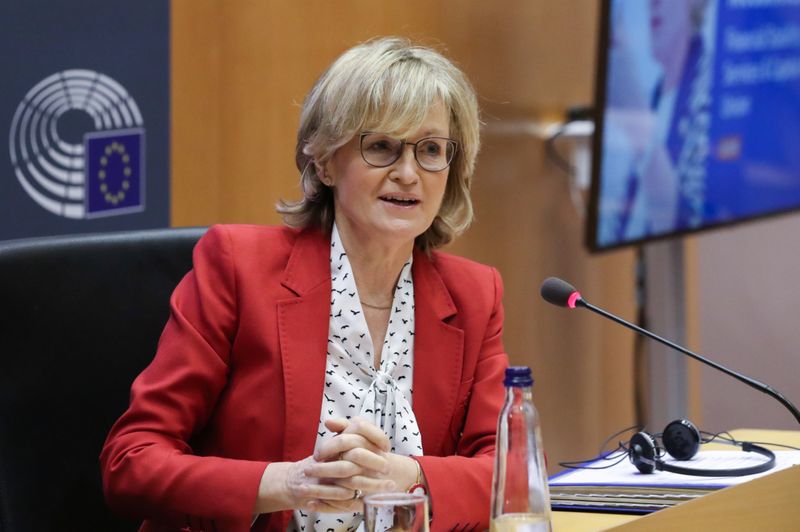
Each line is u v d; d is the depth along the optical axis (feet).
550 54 50.39
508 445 16.16
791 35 54.13
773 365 67.97
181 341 20.88
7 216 29.14
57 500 20.80
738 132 51.88
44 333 21.02
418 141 21.22
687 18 48.26
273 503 18.74
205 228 23.36
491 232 47.37
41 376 20.88
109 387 21.67
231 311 21.13
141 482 19.30
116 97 31.81
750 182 52.95
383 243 21.54
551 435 50.96
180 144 33.99
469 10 45.83
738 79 51.44
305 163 22.30
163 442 19.98
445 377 22.06
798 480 19.95
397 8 42.32
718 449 23.61
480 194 46.68
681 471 21.09
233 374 21.20
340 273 21.85
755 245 67.97
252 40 36.58
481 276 23.25
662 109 47.70
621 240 46.42
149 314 22.27
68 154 30.53
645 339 53.47
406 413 21.43
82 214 30.91
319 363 21.09
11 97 29.14
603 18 44.24
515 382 16.31
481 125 23.53
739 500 18.88
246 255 21.49
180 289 21.74
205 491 18.89
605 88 44.60
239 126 36.14
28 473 20.48
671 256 52.54
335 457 18.56
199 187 34.73
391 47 21.68
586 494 19.76
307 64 38.73
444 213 23.03
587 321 53.16
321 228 22.39
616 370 55.01
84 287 21.62
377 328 22.12
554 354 51.21
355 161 21.12
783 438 25.59
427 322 22.25
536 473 16.08
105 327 21.76
